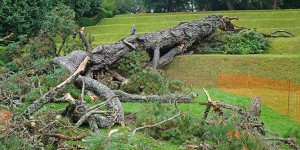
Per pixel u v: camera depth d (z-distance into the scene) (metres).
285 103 9.38
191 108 8.60
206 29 14.09
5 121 4.71
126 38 12.01
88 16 28.47
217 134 5.59
